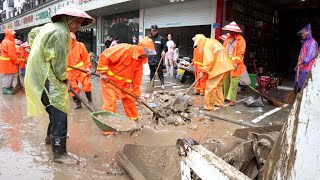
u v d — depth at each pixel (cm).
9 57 777
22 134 453
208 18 1156
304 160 133
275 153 157
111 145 413
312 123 131
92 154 380
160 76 912
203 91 788
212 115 587
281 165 146
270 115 604
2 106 646
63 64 329
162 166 278
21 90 834
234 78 672
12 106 647
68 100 352
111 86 455
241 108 663
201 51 770
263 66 1325
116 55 435
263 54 1330
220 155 246
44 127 492
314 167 130
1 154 371
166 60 1272
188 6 1246
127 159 333
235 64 664
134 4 1398
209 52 598
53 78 331
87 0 1664
